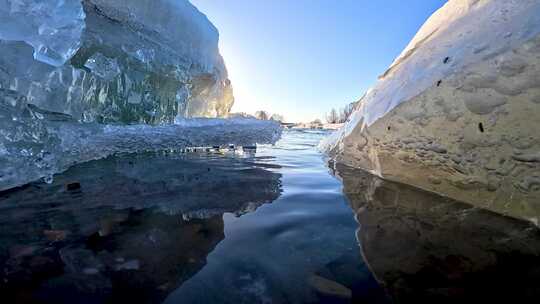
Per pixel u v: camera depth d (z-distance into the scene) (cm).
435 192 164
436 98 149
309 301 71
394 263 89
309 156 359
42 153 193
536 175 109
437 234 109
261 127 489
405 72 202
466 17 167
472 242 101
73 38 207
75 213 129
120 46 310
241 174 229
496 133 121
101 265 85
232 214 134
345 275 82
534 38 109
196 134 393
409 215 131
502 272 82
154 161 280
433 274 82
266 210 141
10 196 152
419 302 70
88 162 257
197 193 169
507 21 129
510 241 100
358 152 249
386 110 196
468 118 132
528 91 109
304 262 89
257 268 85
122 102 329
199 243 102
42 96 205
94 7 290
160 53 367
